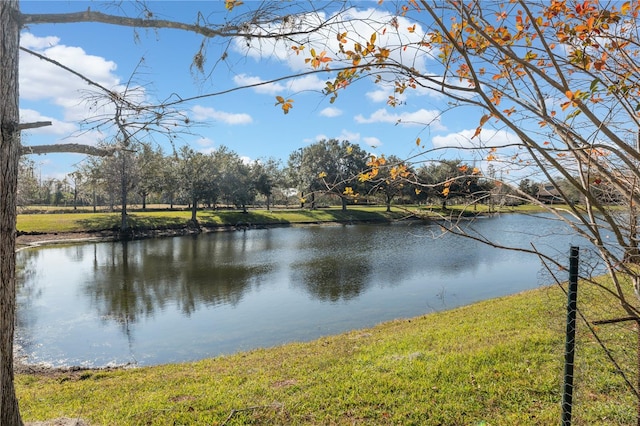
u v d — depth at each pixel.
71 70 2.91
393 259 24.31
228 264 23.53
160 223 41.78
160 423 5.00
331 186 2.95
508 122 2.13
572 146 2.42
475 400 4.96
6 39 2.83
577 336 6.08
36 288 17.95
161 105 2.75
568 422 3.38
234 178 53.62
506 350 6.36
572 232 2.93
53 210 51.38
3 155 2.93
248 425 4.83
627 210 2.62
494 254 24.70
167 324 12.96
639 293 2.45
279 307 14.69
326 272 20.83
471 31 2.51
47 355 10.50
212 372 7.45
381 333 9.69
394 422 4.66
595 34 2.29
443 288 16.56
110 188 38.56
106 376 8.27
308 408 5.14
